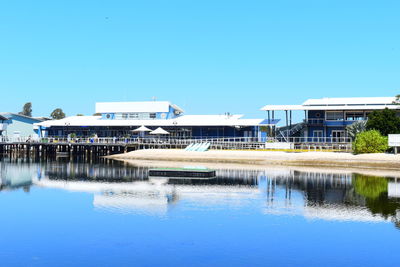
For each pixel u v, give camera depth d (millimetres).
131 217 24078
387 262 17125
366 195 30953
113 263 17031
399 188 34188
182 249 18625
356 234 20750
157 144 73250
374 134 54000
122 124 77938
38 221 23328
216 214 24812
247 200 29125
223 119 77188
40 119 100312
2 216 24516
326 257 17672
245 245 19125
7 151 82500
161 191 33094
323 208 26359
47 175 44562
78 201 28953
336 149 61438
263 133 86375
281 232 21094
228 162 60625
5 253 18234
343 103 68812
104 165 56969
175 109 91438
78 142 75250
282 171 48031
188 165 56562
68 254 18062
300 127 68438
